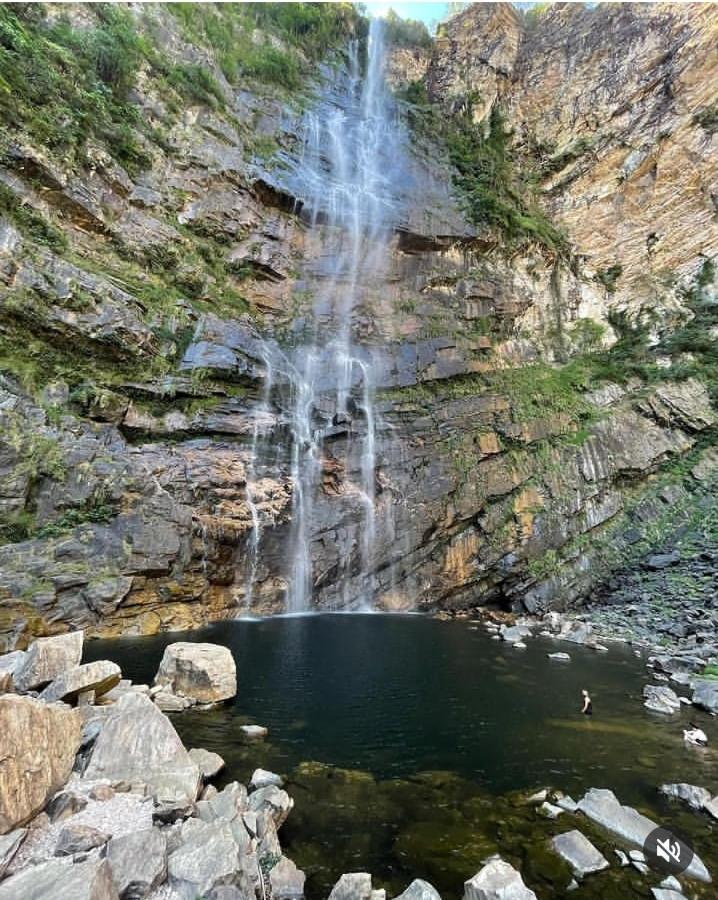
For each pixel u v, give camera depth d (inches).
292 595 550.6
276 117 895.7
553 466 667.4
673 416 737.6
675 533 621.3
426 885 119.1
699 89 885.8
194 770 155.1
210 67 831.7
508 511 629.6
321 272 780.0
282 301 735.7
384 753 205.2
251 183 768.3
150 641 371.2
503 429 684.1
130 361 525.3
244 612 507.2
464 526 629.3
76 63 597.9
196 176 707.4
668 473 704.4
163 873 108.3
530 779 185.2
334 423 647.1
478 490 640.4
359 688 292.2
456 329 785.6
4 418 394.6
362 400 674.8
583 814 159.9
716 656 363.9
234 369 595.8
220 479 522.3
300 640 409.1
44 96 537.3
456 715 252.2
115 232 582.2
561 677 323.9
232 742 208.4
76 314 489.4
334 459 626.2
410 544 612.4
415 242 841.5
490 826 152.9
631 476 689.6
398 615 556.4
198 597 454.9
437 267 838.5
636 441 710.5
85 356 498.3
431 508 625.9
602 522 649.0
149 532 423.2
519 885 117.5
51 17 622.5
